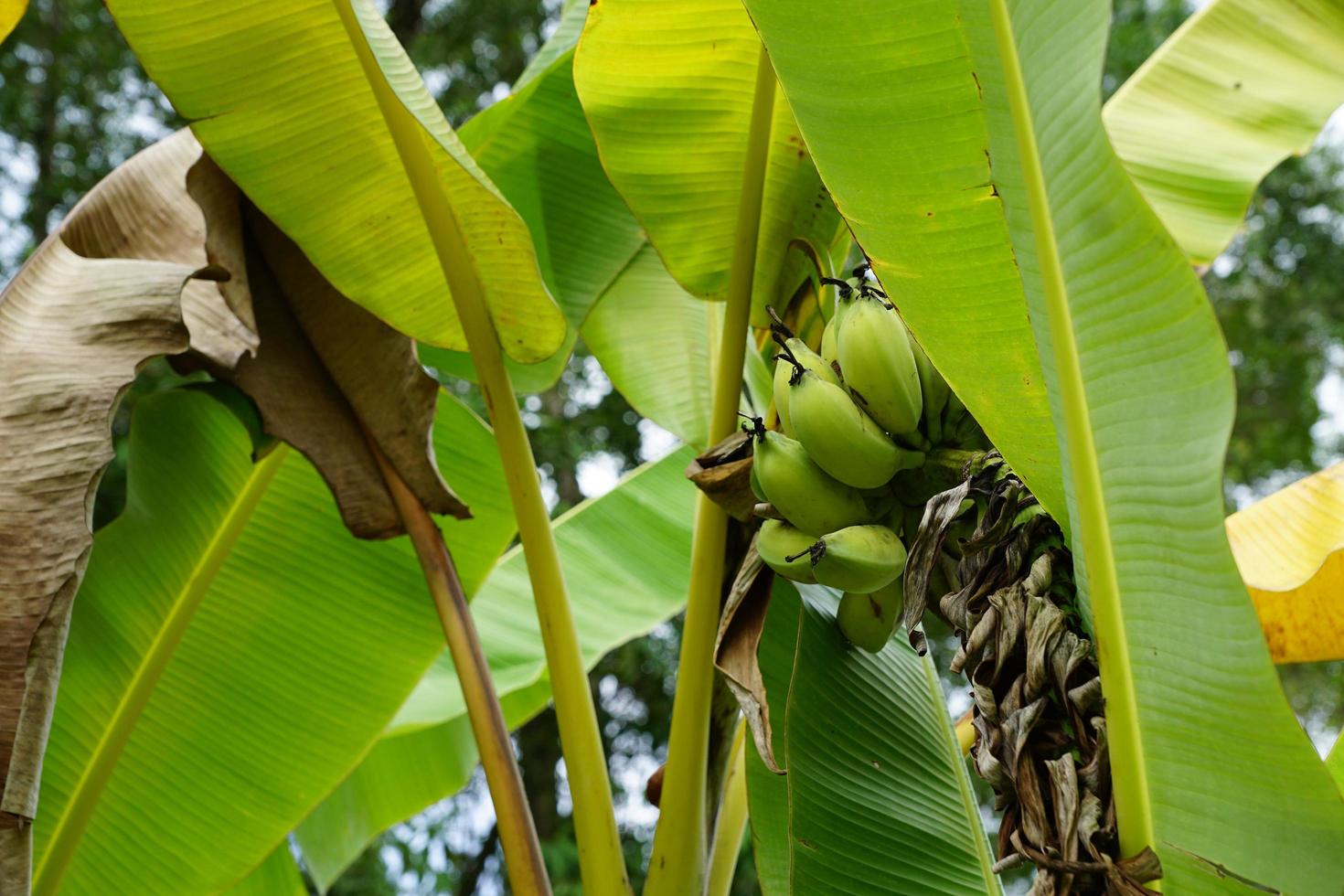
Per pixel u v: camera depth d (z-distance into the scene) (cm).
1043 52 112
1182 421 109
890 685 152
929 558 123
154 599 188
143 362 156
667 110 162
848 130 118
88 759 183
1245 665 109
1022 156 113
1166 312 109
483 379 165
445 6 784
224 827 185
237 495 193
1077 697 115
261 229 181
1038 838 113
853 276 143
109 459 149
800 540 136
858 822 142
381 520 171
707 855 155
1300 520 173
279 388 174
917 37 116
